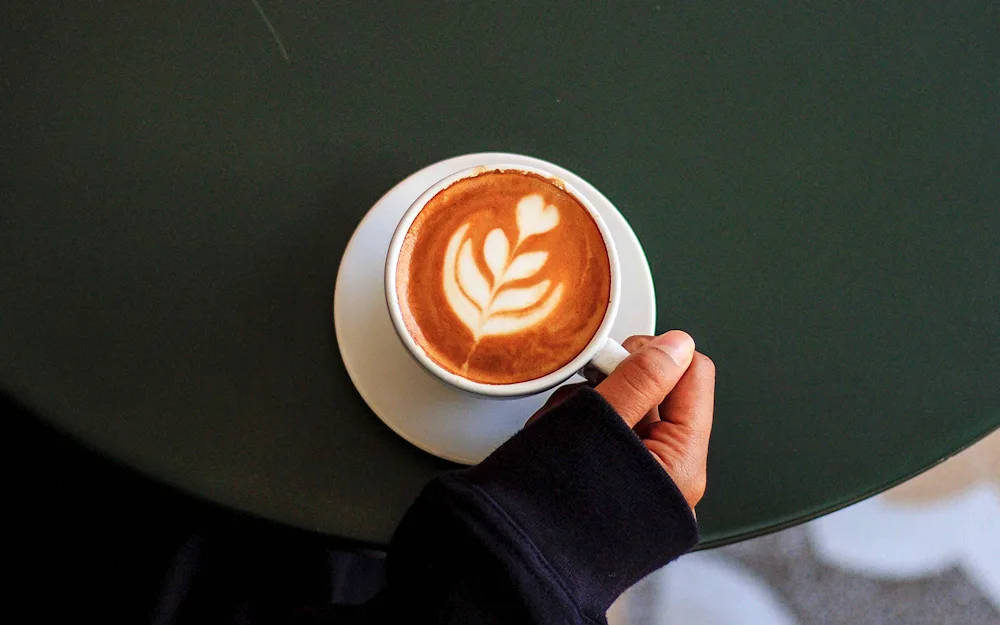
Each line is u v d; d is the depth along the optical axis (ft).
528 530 1.60
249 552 2.18
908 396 1.86
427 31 1.91
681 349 1.72
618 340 1.84
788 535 3.19
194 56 1.88
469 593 1.58
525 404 1.80
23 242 1.80
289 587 2.15
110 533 2.17
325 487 1.77
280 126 1.87
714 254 1.89
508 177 1.86
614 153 1.91
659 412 1.83
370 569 2.30
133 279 1.80
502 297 1.84
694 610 3.11
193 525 2.18
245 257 1.83
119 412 1.76
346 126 1.88
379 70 1.90
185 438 1.76
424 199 1.79
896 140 1.94
